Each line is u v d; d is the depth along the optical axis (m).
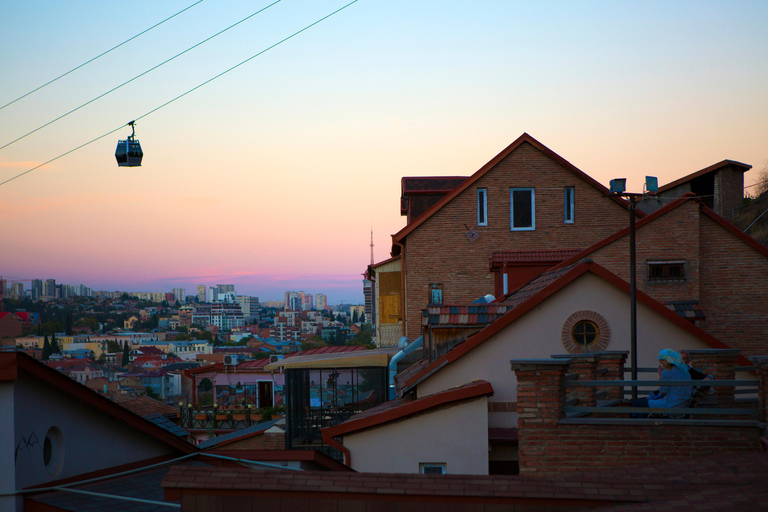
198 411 30.09
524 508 6.81
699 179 40.56
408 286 27.52
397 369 21.47
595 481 7.25
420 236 27.67
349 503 6.80
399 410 12.26
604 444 9.20
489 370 13.02
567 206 27.42
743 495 6.68
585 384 9.48
